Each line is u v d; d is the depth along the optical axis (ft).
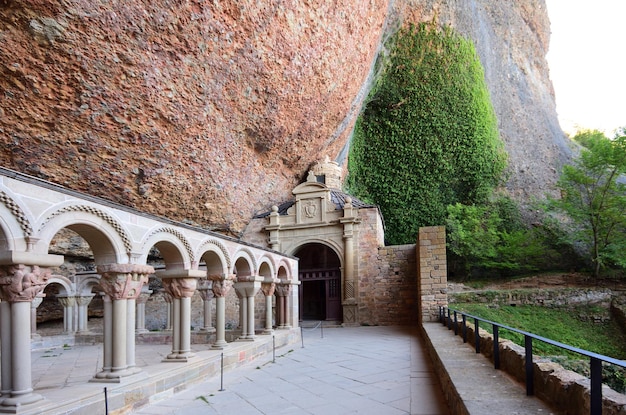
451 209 94.89
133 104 36.81
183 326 26.94
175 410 20.34
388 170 99.35
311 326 66.49
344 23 54.34
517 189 108.78
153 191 46.29
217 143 48.16
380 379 25.72
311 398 21.72
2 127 31.83
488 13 125.18
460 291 82.94
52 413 16.28
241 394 23.15
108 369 21.20
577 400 11.18
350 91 66.69
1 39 27.45
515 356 16.69
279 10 42.55
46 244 17.57
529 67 144.46
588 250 87.81
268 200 69.56
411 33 91.81
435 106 98.12
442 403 19.60
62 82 31.68
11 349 16.22
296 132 60.75
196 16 35.22
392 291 65.41
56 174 37.50
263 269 43.68
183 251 27.35
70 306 54.75
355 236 67.62
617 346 62.90
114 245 21.63
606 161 79.61
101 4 29.50
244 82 45.11
